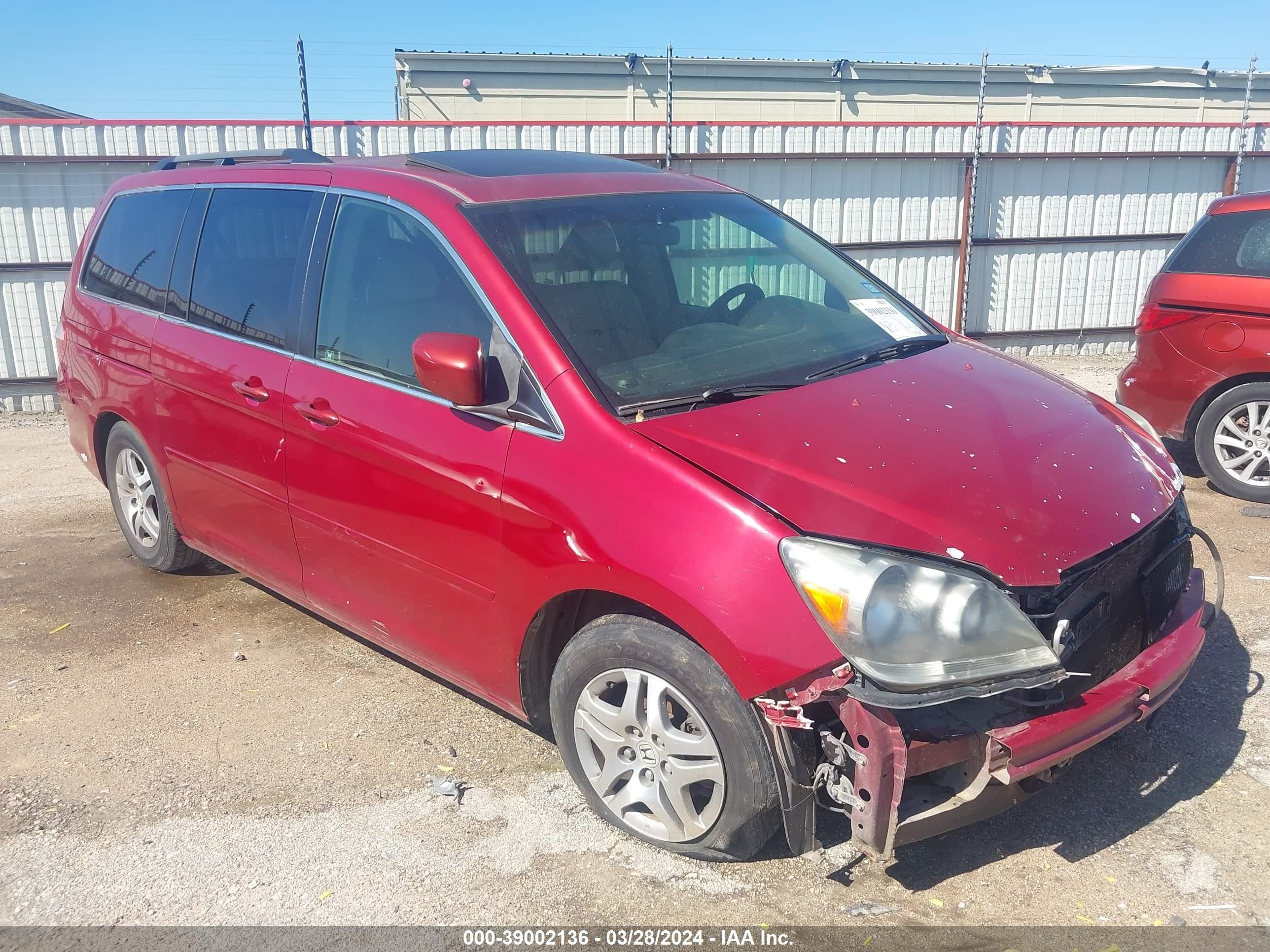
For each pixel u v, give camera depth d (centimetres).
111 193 484
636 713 271
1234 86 2245
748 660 237
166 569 486
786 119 2062
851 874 272
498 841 291
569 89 1917
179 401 409
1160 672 260
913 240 1162
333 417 331
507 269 302
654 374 292
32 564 523
